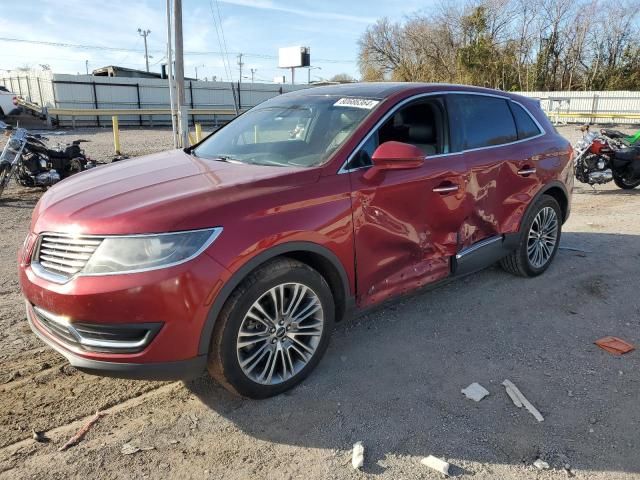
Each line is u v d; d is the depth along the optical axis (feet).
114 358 8.46
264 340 9.68
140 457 8.48
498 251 14.70
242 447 8.75
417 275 12.26
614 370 11.13
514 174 14.61
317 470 8.24
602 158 31.24
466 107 13.75
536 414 9.57
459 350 11.95
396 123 11.93
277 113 13.34
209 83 108.27
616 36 131.13
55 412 9.55
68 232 8.73
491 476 8.11
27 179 29.66
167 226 8.38
